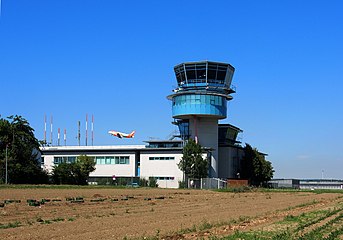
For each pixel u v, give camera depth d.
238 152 136.25
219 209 48.94
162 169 124.56
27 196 59.19
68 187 89.12
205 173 118.00
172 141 127.62
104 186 104.88
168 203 57.97
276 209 49.66
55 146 138.88
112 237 25.33
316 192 104.56
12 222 32.41
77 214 39.06
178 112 121.94
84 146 133.12
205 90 120.38
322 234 27.61
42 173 104.62
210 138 123.12
